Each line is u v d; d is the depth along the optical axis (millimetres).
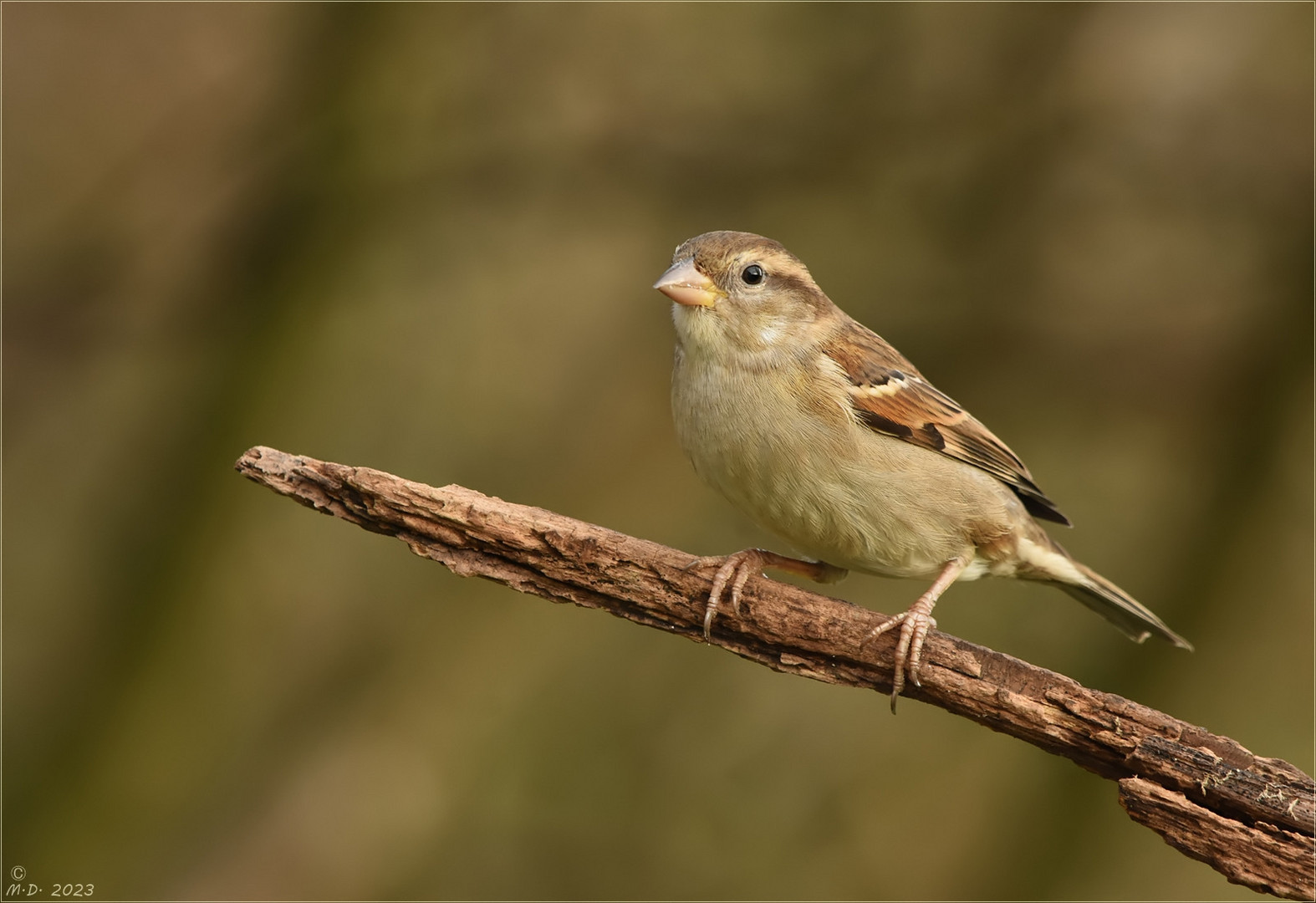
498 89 12703
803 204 12688
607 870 12125
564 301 14797
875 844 12188
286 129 12078
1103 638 12188
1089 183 12562
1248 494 11688
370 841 12281
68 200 13117
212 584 11398
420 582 13484
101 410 13703
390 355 14445
